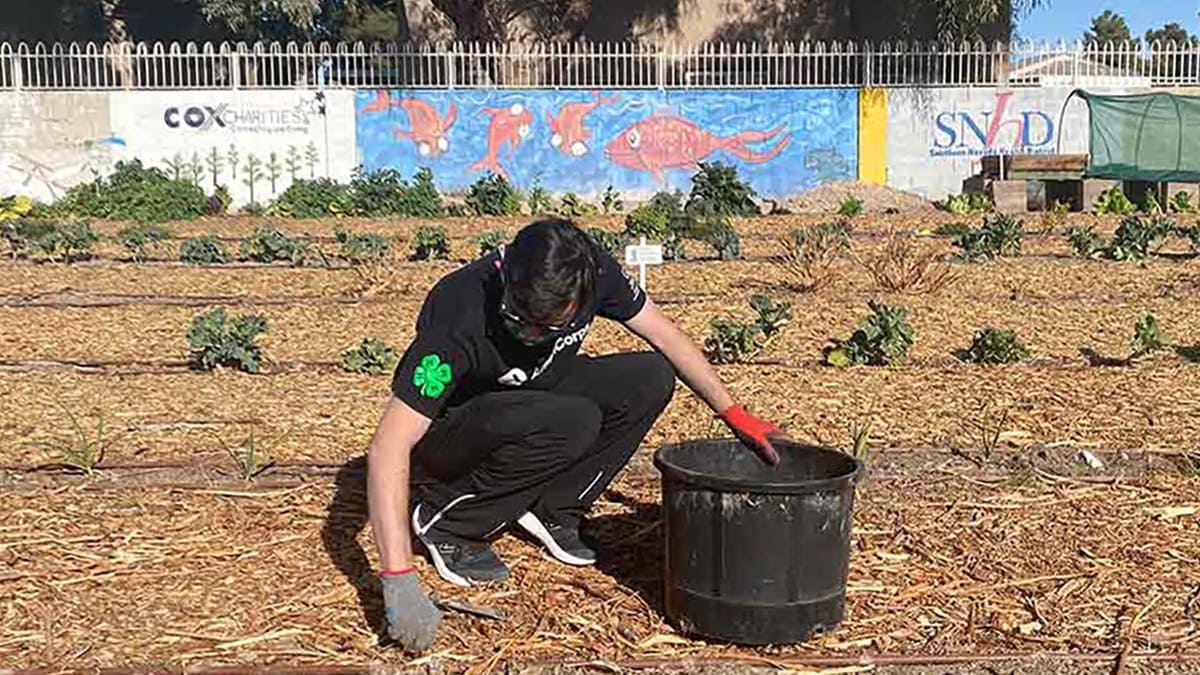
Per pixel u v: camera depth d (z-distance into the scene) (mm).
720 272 12727
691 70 26656
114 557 4555
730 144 23766
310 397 7238
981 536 4809
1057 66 24531
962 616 4109
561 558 4535
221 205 22016
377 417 6711
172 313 10422
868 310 10352
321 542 4730
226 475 5609
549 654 3818
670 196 20328
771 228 17672
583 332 3961
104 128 22734
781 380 7672
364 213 21203
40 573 4395
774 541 3691
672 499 3838
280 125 22984
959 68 23984
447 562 4367
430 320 3775
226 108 22828
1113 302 10789
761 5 28109
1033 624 4055
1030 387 7418
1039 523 4965
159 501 5195
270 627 3992
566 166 23641
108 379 7762
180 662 3750
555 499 4488
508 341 3826
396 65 23344
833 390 7371
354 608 4137
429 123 23297
